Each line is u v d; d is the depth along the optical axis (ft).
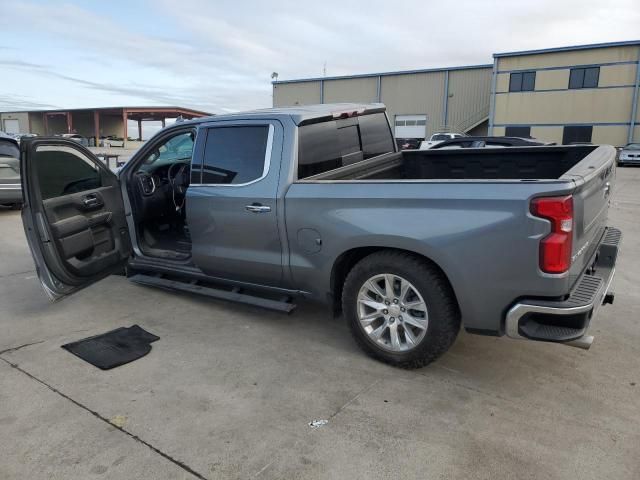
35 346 12.07
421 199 9.68
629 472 7.63
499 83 109.50
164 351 11.79
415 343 10.36
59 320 13.74
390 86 128.16
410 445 8.29
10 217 29.63
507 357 11.36
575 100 102.89
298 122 11.75
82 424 8.87
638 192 42.11
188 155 17.43
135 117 209.05
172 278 15.44
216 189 12.75
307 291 12.00
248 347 12.00
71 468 7.77
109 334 12.69
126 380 10.41
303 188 11.34
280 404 9.51
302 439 8.45
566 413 9.18
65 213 12.75
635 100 97.04
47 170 12.26
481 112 118.83
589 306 8.72
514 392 9.91
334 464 7.84
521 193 8.72
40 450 8.19
